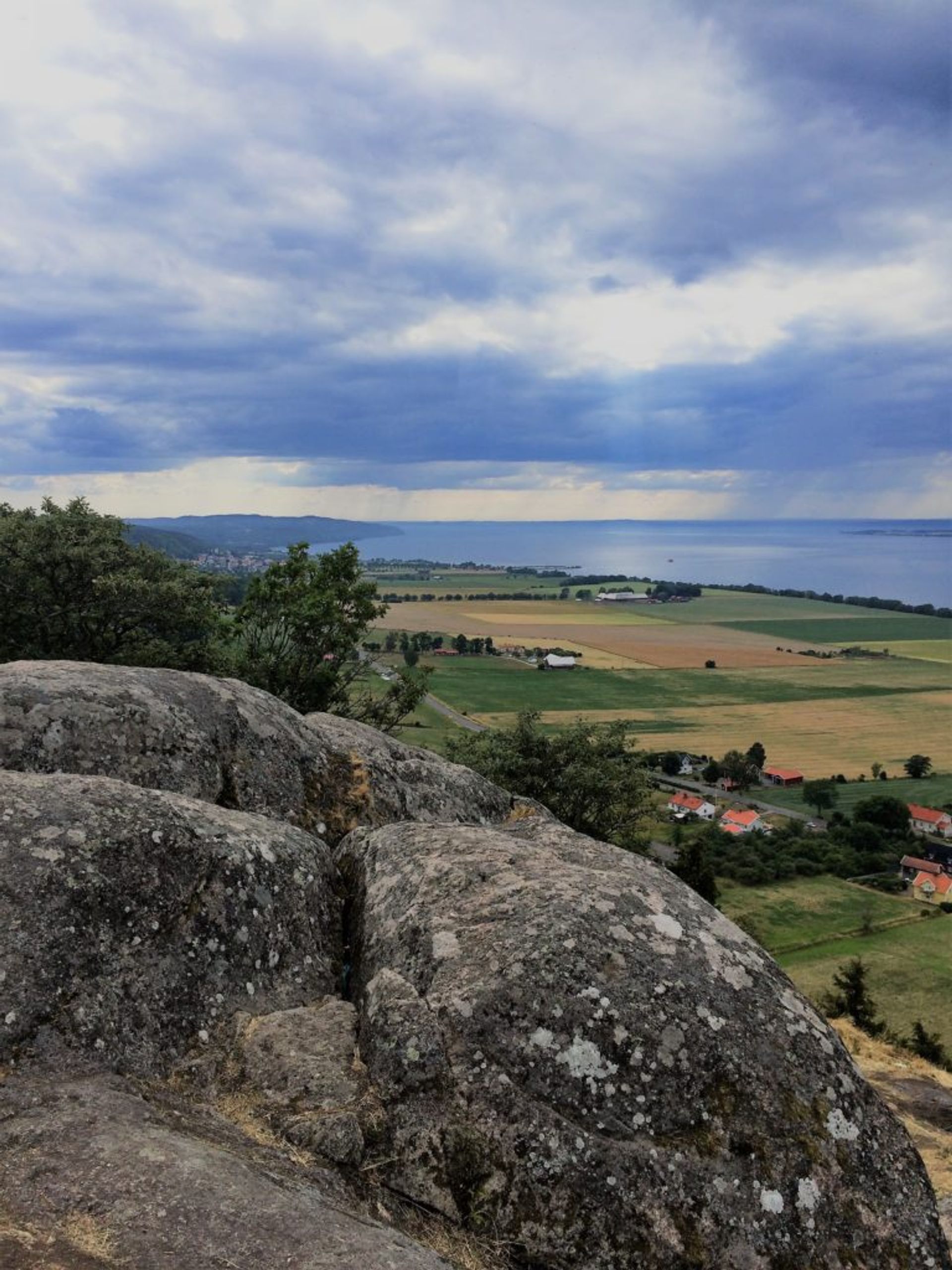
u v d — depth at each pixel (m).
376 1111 3.86
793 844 65.25
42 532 23.83
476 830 5.82
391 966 4.59
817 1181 3.81
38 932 3.95
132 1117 3.41
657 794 80.81
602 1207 3.64
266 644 23.66
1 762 5.45
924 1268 3.75
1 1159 3.04
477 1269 3.44
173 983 4.25
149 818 4.70
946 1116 8.38
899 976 40.59
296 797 6.83
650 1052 3.99
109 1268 2.62
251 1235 2.86
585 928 4.43
